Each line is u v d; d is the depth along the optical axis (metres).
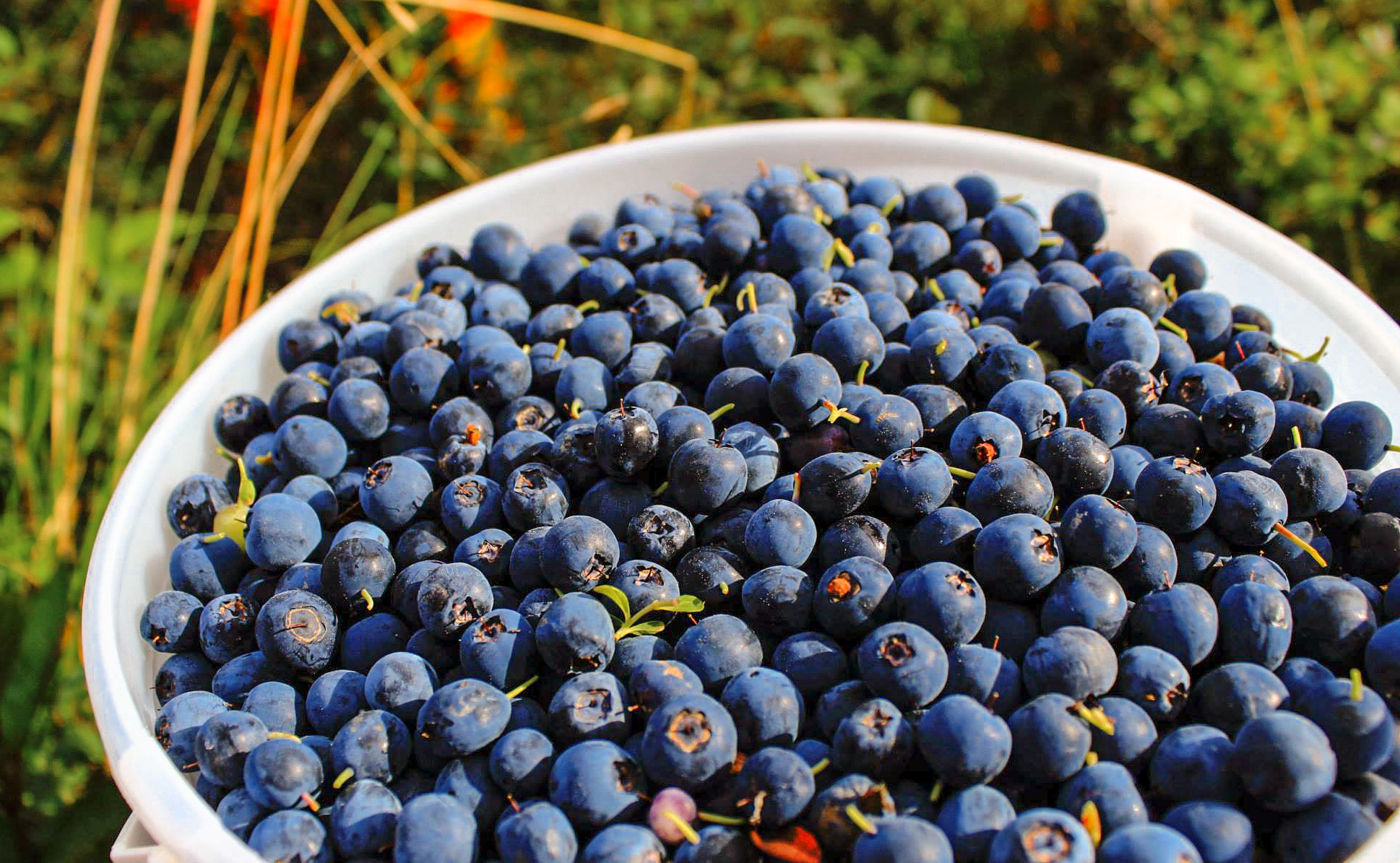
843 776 0.20
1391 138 0.41
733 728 0.21
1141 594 0.22
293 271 0.45
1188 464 0.23
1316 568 0.23
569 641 0.21
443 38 0.43
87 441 0.37
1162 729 0.21
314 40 0.43
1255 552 0.23
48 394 0.37
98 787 0.30
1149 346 0.25
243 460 0.25
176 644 0.23
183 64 0.47
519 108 0.46
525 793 0.21
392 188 0.46
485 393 0.25
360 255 0.28
